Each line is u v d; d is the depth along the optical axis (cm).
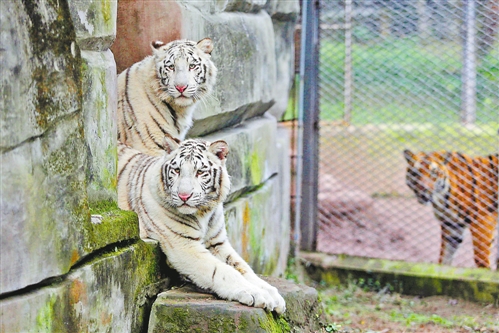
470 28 983
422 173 1120
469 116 1127
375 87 1217
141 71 743
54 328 470
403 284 996
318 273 1041
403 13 1030
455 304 954
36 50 454
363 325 840
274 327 582
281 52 1059
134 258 574
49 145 467
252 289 588
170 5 730
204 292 612
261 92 934
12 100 431
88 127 554
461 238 1095
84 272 504
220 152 627
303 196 1084
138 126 740
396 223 1210
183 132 764
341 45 1202
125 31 747
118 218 566
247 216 862
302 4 1055
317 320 669
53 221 470
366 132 1324
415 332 815
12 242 432
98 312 520
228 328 566
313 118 1072
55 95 474
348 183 1305
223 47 808
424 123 1173
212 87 756
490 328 841
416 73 1138
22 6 440
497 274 979
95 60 569
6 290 429
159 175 617
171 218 617
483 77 993
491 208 1055
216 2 816
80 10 543
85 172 523
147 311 600
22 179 440
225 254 652
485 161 1054
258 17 947
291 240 1093
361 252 1161
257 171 905
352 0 1055
